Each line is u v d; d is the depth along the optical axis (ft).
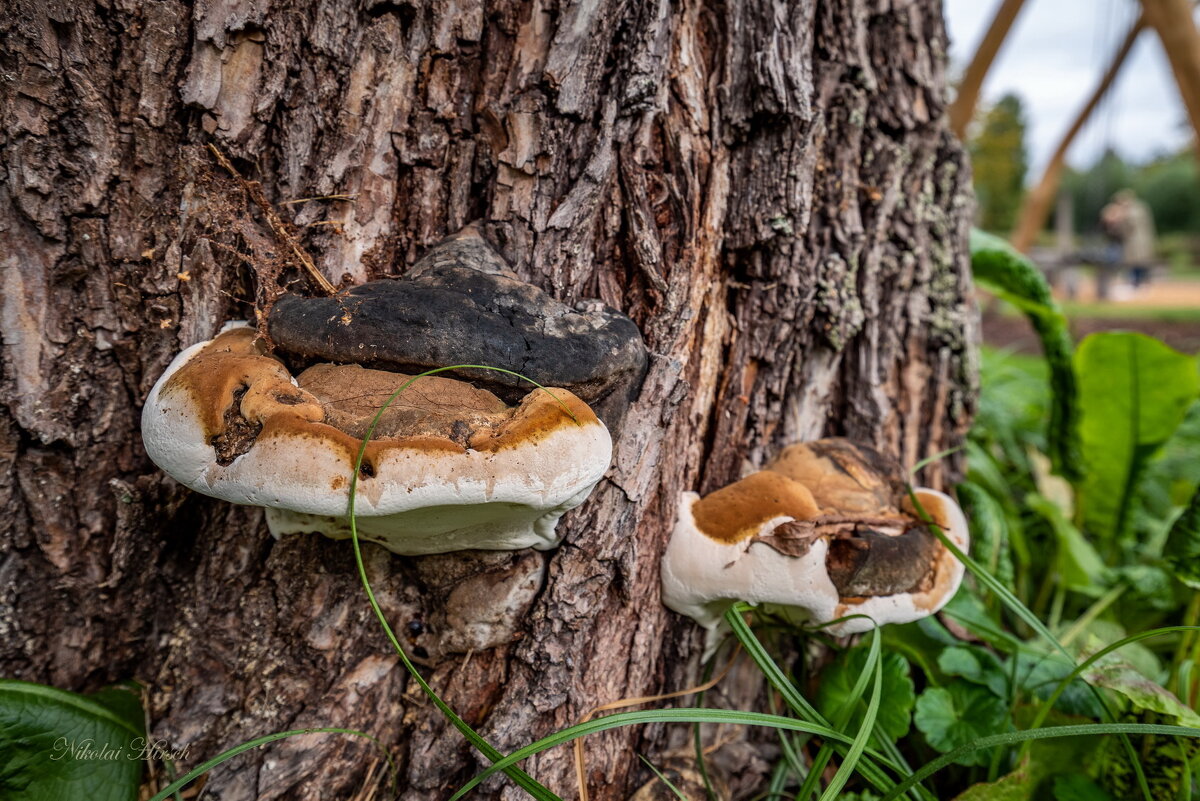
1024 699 2.34
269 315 1.97
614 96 2.09
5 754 1.96
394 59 2.05
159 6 1.98
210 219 2.05
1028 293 2.81
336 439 1.75
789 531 2.03
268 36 2.01
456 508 1.83
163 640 2.18
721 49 2.17
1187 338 9.27
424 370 1.88
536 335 1.91
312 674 2.11
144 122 2.01
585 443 1.83
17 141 1.97
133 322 2.07
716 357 2.27
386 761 2.10
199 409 1.82
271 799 2.02
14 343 2.02
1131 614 2.74
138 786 2.02
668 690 2.26
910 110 2.40
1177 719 2.04
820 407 2.42
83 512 2.10
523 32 2.08
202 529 2.14
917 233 2.47
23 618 2.10
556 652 2.08
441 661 2.12
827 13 2.25
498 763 1.83
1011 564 2.80
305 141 2.05
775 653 2.32
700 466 2.30
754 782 2.27
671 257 2.16
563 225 2.10
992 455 3.43
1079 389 2.82
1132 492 2.90
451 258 2.03
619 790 2.18
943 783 2.32
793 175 2.18
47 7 1.94
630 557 2.11
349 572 2.11
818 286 2.31
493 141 2.11
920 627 2.36
